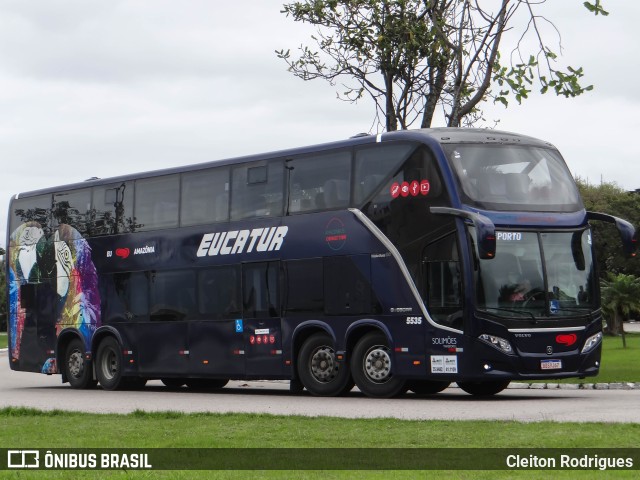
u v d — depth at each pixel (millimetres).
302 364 28156
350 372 27406
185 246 31188
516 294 25047
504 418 19750
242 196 29766
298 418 19891
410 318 25812
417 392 29578
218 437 17000
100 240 33906
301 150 28484
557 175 26422
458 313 24984
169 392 32219
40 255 36062
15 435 18031
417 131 26203
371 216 26672
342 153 27484
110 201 33750
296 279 28219
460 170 25391
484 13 34094
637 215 102312
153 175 32469
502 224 25234
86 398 29500
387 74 36906
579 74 32062
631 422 18031
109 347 33656
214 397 29047
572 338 25422
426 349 25547
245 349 29406
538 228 25578
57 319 35344
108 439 17016
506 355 24797
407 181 26031
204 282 30609
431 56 36250
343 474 12820
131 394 31281
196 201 31031
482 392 28734
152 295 32125
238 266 29703
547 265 25484
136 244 32688
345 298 27109
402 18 36656
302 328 28016
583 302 25766
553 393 28625
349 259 27047
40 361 35875
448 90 36625
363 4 36875
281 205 28766
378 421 18969
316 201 27938
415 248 25781
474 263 24891
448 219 25219
